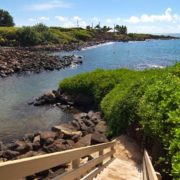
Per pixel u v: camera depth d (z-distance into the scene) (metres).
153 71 23.69
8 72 44.22
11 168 2.53
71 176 4.86
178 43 175.62
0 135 17.89
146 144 12.27
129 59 74.38
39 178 9.89
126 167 10.74
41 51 85.50
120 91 19.72
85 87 26.44
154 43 172.25
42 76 42.97
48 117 22.44
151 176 5.04
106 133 16.47
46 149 13.27
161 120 9.46
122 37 194.62
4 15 143.50
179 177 5.70
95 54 86.69
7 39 95.31
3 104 25.83
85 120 18.77
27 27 99.12
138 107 13.69
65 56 69.31
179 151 6.42
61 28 152.12
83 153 5.60
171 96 9.57
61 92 27.58
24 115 22.62
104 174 9.41
